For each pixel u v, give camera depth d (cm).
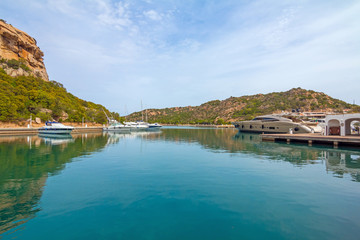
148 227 770
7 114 6272
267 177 1441
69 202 996
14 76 9906
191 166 1795
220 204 975
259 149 2948
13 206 950
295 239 695
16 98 7238
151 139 4747
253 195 1092
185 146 3347
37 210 909
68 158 2191
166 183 1297
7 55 10994
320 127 5203
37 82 10038
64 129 5250
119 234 724
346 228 764
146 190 1166
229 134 6869
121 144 3631
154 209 920
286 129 5591
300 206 955
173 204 973
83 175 1488
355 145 3075
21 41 11919
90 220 822
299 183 1300
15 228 761
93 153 2550
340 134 3775
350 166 1798
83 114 10181
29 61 12619
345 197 1067
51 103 8669
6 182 1316
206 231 745
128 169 1680
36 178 1408
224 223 800
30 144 3469
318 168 1720
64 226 776
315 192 1138
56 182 1317
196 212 893
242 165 1841
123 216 856
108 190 1166
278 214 877
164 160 2088
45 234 725
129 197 1061
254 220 823
